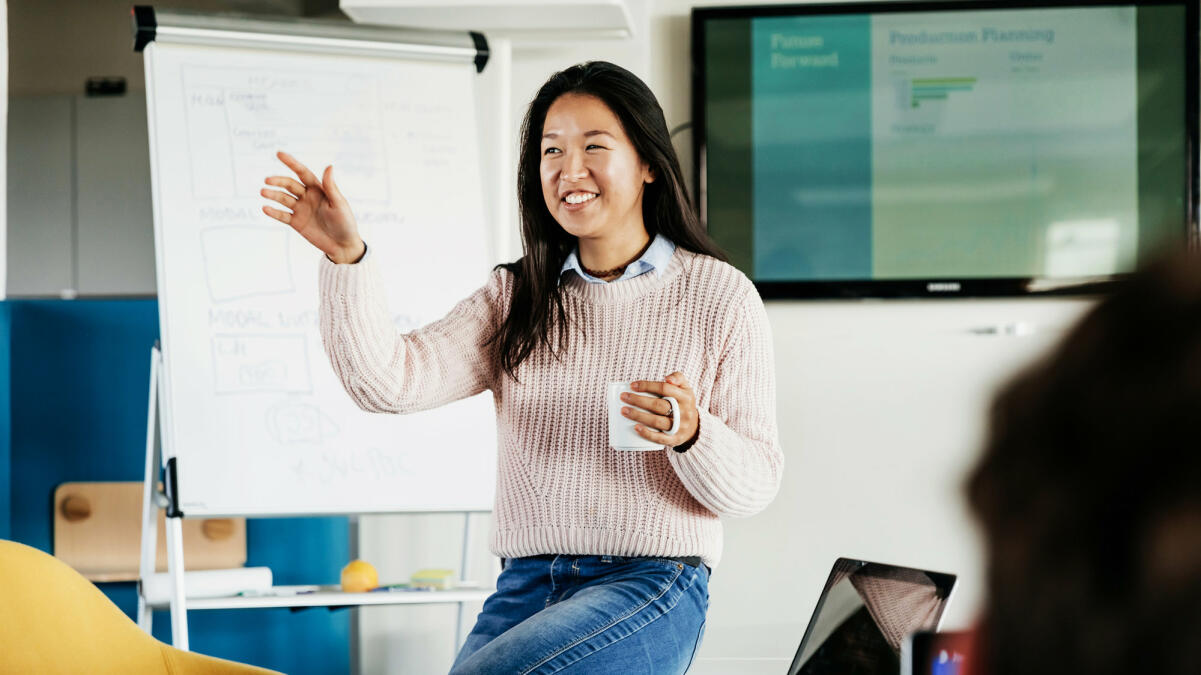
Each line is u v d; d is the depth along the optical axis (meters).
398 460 2.94
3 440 2.99
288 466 2.85
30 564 1.71
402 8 3.48
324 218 1.79
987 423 0.35
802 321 3.79
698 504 1.79
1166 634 0.31
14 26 5.27
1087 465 0.32
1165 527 0.31
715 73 3.78
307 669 3.36
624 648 1.62
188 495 2.77
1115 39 3.72
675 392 1.62
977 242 3.73
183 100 2.96
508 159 3.71
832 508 3.71
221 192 2.94
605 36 3.71
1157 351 0.32
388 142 3.09
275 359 2.88
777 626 3.69
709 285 1.84
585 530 1.78
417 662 3.70
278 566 3.27
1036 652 0.33
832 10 3.76
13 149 4.84
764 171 3.77
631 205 1.85
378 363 1.80
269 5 5.07
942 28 3.74
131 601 3.12
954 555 3.66
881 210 3.74
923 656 0.40
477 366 1.93
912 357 3.74
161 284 2.85
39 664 1.63
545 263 1.88
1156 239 0.34
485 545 3.73
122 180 4.83
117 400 3.16
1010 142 3.74
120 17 5.28
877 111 3.75
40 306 3.12
